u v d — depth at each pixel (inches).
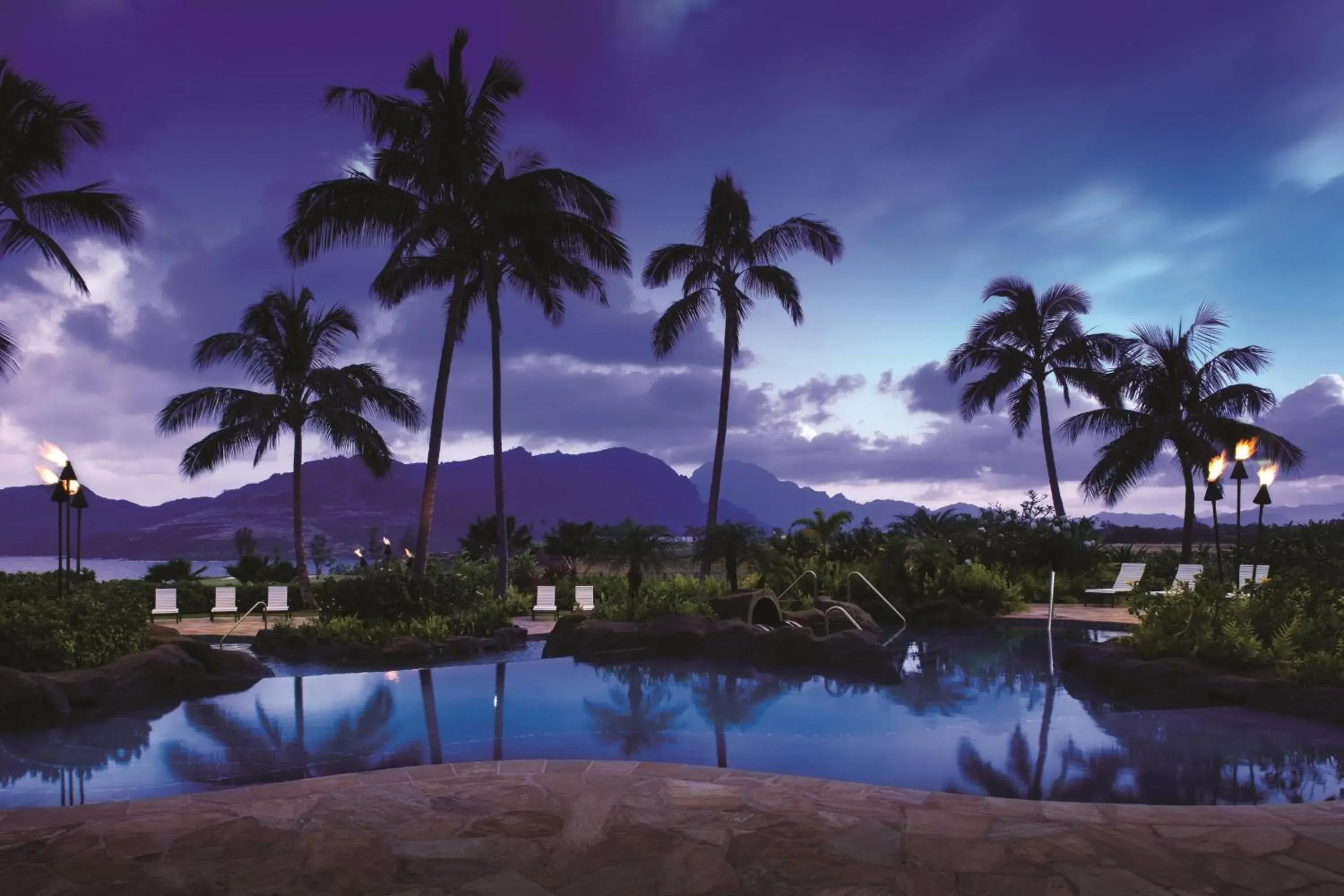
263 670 428.8
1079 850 155.8
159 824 173.6
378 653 541.0
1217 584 421.4
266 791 197.0
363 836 165.9
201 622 794.2
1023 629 614.5
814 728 293.4
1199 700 327.0
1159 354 1158.3
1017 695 355.3
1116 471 1145.4
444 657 558.6
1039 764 238.4
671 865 151.5
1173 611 387.9
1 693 309.6
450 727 301.7
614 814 178.2
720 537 701.9
